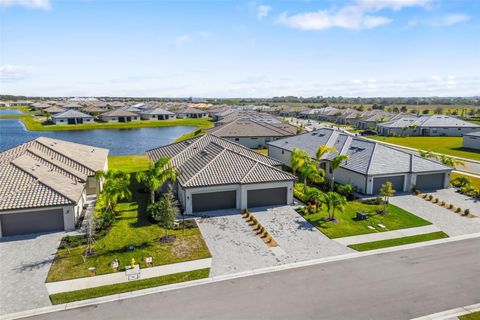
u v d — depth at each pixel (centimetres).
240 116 9862
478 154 6244
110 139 8694
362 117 11812
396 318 1672
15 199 2539
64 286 1905
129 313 1681
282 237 2570
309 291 1880
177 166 3631
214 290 1881
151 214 2828
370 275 2053
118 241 2458
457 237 2609
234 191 3145
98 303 1759
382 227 2772
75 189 2881
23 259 2197
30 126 11038
